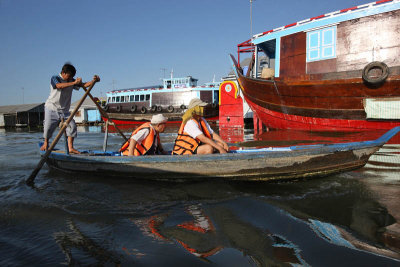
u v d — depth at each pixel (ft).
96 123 111.24
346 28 30.37
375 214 8.02
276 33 36.35
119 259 5.83
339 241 6.37
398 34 27.61
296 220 7.66
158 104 82.53
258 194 10.52
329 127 32.73
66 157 14.67
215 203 9.37
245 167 11.78
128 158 12.73
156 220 7.97
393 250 5.88
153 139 13.34
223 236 6.78
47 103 16.06
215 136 13.89
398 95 27.02
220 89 53.47
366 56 29.32
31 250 6.30
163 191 11.08
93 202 9.72
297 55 34.24
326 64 31.94
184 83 89.40
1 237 6.99
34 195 10.68
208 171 12.03
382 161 16.01
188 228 7.33
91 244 6.56
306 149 11.78
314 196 10.02
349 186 11.18
